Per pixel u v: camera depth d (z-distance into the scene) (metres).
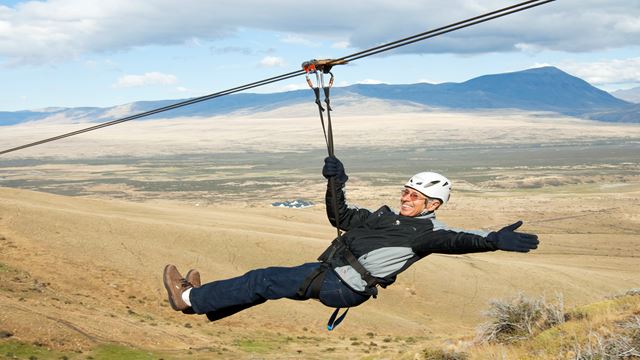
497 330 17.83
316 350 45.12
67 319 41.72
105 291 58.62
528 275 80.88
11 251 62.66
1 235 65.94
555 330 15.72
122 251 68.62
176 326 49.97
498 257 117.00
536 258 119.50
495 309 18.38
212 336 48.16
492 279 78.19
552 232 196.25
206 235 78.31
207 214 107.62
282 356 41.34
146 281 62.97
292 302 61.12
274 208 130.75
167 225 79.31
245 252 76.00
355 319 59.06
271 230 96.50
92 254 66.06
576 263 113.12
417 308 69.00
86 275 61.25
